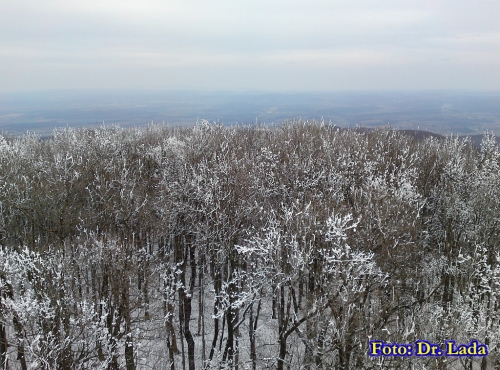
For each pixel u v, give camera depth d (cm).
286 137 4147
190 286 3083
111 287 2039
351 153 3541
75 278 2020
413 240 2475
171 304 2553
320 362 2038
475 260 2364
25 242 2492
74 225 2766
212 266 2870
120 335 1991
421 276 2586
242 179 2769
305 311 2112
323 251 2072
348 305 1831
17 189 2747
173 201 2923
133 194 2912
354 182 3005
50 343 1521
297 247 2064
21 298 1625
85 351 1762
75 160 3259
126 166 3578
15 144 3772
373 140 4138
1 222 2675
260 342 2741
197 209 2784
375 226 2294
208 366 2530
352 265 1905
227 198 2655
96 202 2941
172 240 3253
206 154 3550
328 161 3256
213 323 3086
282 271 2159
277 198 3048
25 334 1580
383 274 2172
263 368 2470
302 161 3269
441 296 2552
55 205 2705
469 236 2794
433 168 3453
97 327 1812
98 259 2086
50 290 1730
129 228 2770
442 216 3181
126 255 2283
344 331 1798
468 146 4131
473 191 2956
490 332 1878
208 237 2564
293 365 2348
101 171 3225
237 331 2598
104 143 3681
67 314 1716
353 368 1770
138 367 2411
